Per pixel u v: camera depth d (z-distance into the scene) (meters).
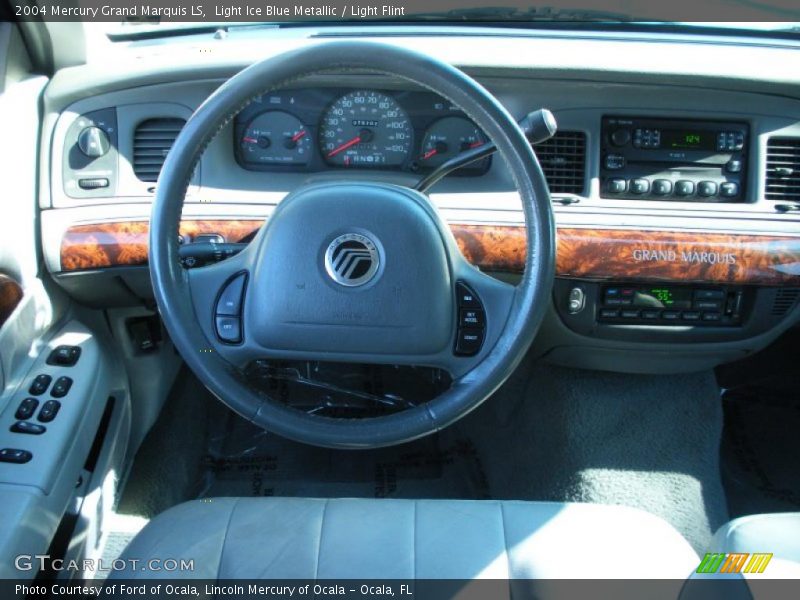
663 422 2.14
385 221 1.21
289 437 1.22
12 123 1.62
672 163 1.78
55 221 1.73
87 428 1.71
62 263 1.74
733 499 2.08
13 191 1.62
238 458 2.24
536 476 2.13
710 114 1.75
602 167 1.78
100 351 1.86
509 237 1.72
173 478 2.13
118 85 1.70
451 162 1.34
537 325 1.20
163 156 1.76
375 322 1.23
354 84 1.71
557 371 2.22
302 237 1.22
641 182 1.78
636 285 1.83
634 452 2.09
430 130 1.76
